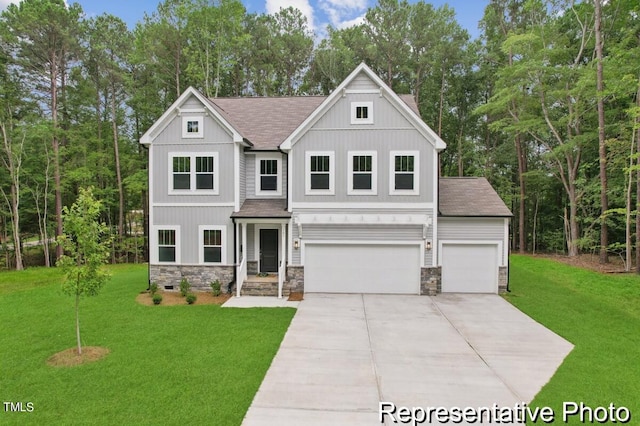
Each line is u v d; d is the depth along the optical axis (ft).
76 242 28.14
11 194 80.59
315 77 104.83
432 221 45.39
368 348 28.12
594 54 74.95
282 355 26.50
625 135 60.18
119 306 40.06
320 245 46.52
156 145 47.55
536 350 27.86
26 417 18.51
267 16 104.17
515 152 95.66
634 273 55.72
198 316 36.14
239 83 104.17
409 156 45.47
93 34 85.20
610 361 25.76
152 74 90.79
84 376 22.97
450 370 24.39
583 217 76.74
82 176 80.28
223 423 18.02
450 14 95.45
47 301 42.75
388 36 96.68
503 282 45.91
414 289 45.93
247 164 49.93
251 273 49.85
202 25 83.30
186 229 47.52
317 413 19.06
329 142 46.11
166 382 22.16
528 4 72.59
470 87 99.09
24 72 79.92
